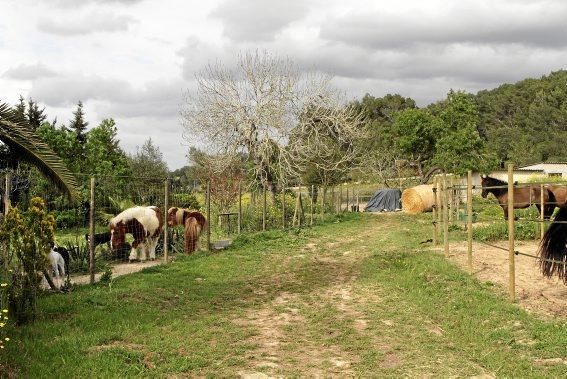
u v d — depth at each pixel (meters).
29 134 9.67
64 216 17.94
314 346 8.20
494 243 17.97
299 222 26.88
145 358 7.29
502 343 8.05
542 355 7.50
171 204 20.34
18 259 8.75
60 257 12.16
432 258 14.93
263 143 32.91
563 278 10.68
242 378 6.83
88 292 11.04
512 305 9.87
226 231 22.97
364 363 7.39
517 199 18.72
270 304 10.95
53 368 6.66
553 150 93.38
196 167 35.75
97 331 8.30
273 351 7.94
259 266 15.25
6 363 6.66
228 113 33.12
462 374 6.95
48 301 10.02
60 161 9.94
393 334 8.70
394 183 54.47
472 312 9.56
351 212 37.81
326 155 35.47
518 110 116.19
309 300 11.27
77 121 51.72
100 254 16.00
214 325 9.27
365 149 48.88
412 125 56.06
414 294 11.20
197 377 6.80
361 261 15.80
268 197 31.53
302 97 34.78
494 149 103.62
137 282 12.35
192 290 11.84
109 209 20.31
